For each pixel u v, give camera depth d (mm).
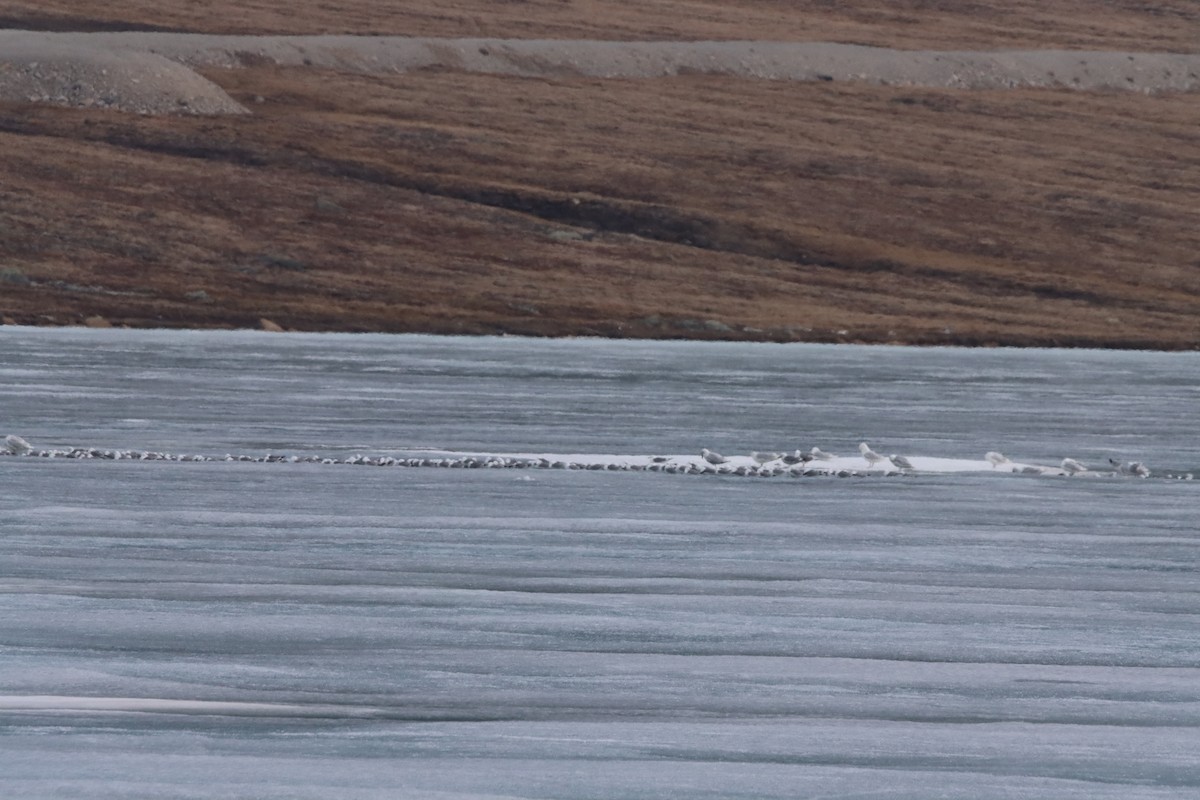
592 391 147000
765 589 60562
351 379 151625
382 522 72938
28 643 49844
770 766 40469
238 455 95125
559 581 61031
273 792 37906
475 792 38250
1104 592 61469
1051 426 129000
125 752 40344
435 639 51781
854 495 85938
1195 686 48219
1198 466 103938
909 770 40312
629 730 43062
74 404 120875
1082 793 38938
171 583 58938
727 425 120875
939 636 53750
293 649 50125
